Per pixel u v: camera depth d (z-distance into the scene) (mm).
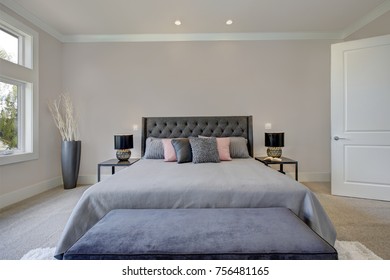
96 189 1711
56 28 3729
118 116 4062
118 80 4043
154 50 4020
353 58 3104
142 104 4059
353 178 3162
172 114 4055
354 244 1875
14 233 2135
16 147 3242
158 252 1066
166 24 3607
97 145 4059
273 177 1971
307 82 4027
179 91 4047
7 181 2945
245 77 4027
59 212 2668
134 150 4074
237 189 1702
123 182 1838
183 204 1681
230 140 3555
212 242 1120
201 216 1428
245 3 3039
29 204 2951
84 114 4039
